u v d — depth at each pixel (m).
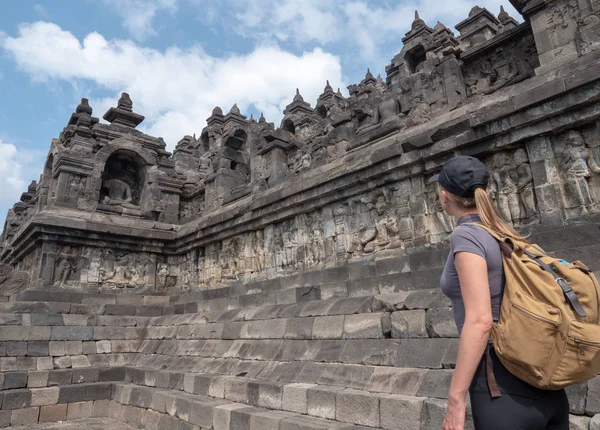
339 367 7.18
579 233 7.24
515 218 8.57
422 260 9.23
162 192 19.56
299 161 15.09
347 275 10.57
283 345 8.71
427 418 5.23
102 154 18.27
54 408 11.12
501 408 2.50
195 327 12.13
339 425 5.94
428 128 10.54
